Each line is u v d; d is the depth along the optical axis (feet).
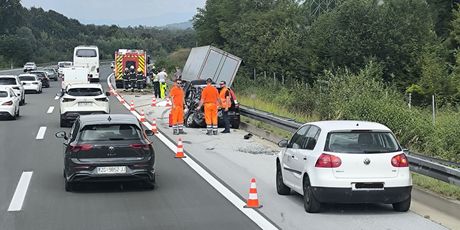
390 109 69.46
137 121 45.06
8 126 88.84
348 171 35.22
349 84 90.89
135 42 541.34
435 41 138.51
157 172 51.55
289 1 189.78
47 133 80.53
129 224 33.68
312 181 35.81
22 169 53.01
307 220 34.60
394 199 35.55
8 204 39.11
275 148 66.54
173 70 271.49
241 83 161.27
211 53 119.96
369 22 138.00
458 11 146.41
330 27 143.95
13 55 400.06
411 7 140.56
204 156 60.80
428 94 124.06
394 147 36.17
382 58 137.08
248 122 87.76
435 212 37.04
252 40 179.22
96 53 202.28
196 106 86.53
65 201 40.14
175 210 37.29
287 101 118.01
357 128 36.45
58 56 469.98
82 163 42.27
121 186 45.55
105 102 88.84
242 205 38.60
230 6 210.79
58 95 155.63
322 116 92.84
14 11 457.27
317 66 145.28
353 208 37.88
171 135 78.43
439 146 62.28
